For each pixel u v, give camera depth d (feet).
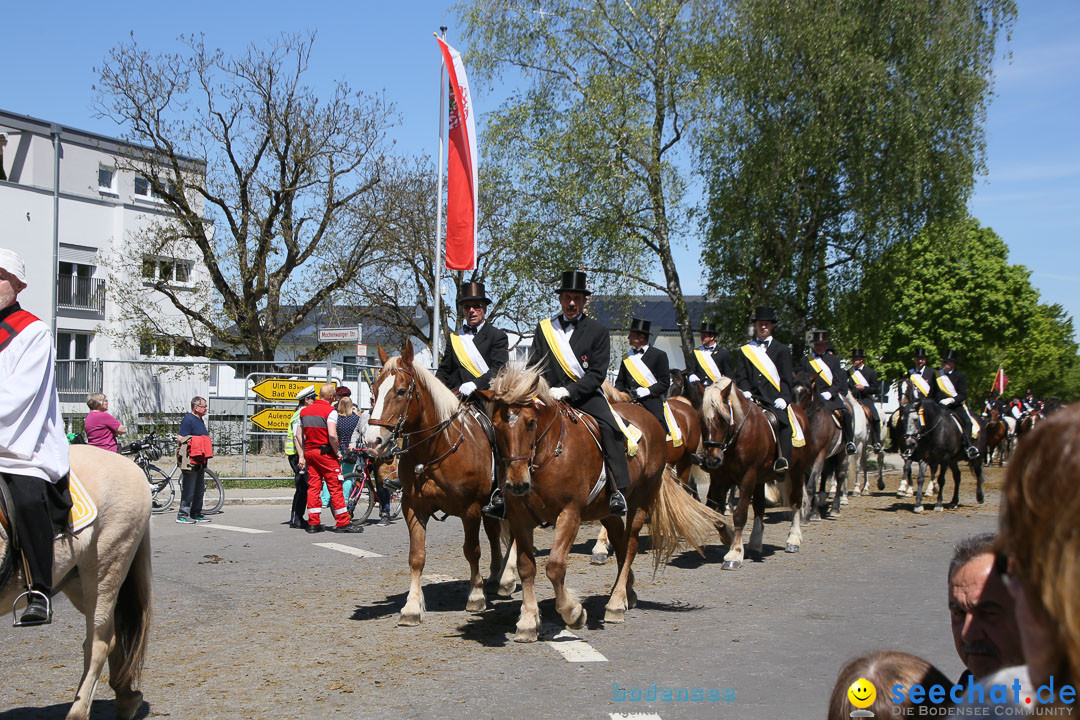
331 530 45.57
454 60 52.49
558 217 86.43
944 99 78.95
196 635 24.07
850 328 89.25
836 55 76.64
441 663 21.35
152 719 17.38
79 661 21.71
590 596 29.48
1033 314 148.66
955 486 56.08
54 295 100.63
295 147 98.43
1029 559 4.62
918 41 78.13
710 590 30.14
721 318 92.48
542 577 32.91
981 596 8.41
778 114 80.02
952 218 82.69
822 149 78.38
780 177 80.18
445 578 32.68
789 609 27.04
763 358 39.75
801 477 38.91
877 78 75.92
